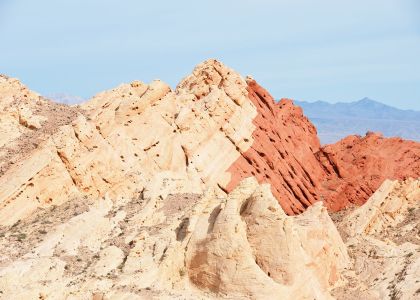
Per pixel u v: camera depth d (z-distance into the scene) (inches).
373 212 4736.7
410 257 4052.7
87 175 3976.4
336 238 4084.6
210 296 3250.5
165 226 3629.4
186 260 3366.1
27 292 3043.8
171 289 3255.4
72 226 3580.2
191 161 4419.3
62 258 3388.3
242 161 4633.4
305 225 3863.2
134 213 3767.2
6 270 3193.9
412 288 3710.6
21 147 4104.3
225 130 4662.9
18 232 3602.4
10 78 4522.6
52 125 4274.1
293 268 3312.0
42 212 3796.8
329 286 3752.5
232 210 3344.0
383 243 4352.9
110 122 4276.6
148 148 4306.1
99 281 3206.2
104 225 3641.7
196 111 4581.7
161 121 4436.5
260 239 3348.9
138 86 4594.0
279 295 3233.3
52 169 3873.0
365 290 3811.5
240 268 3240.7
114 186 4042.8
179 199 3890.3
